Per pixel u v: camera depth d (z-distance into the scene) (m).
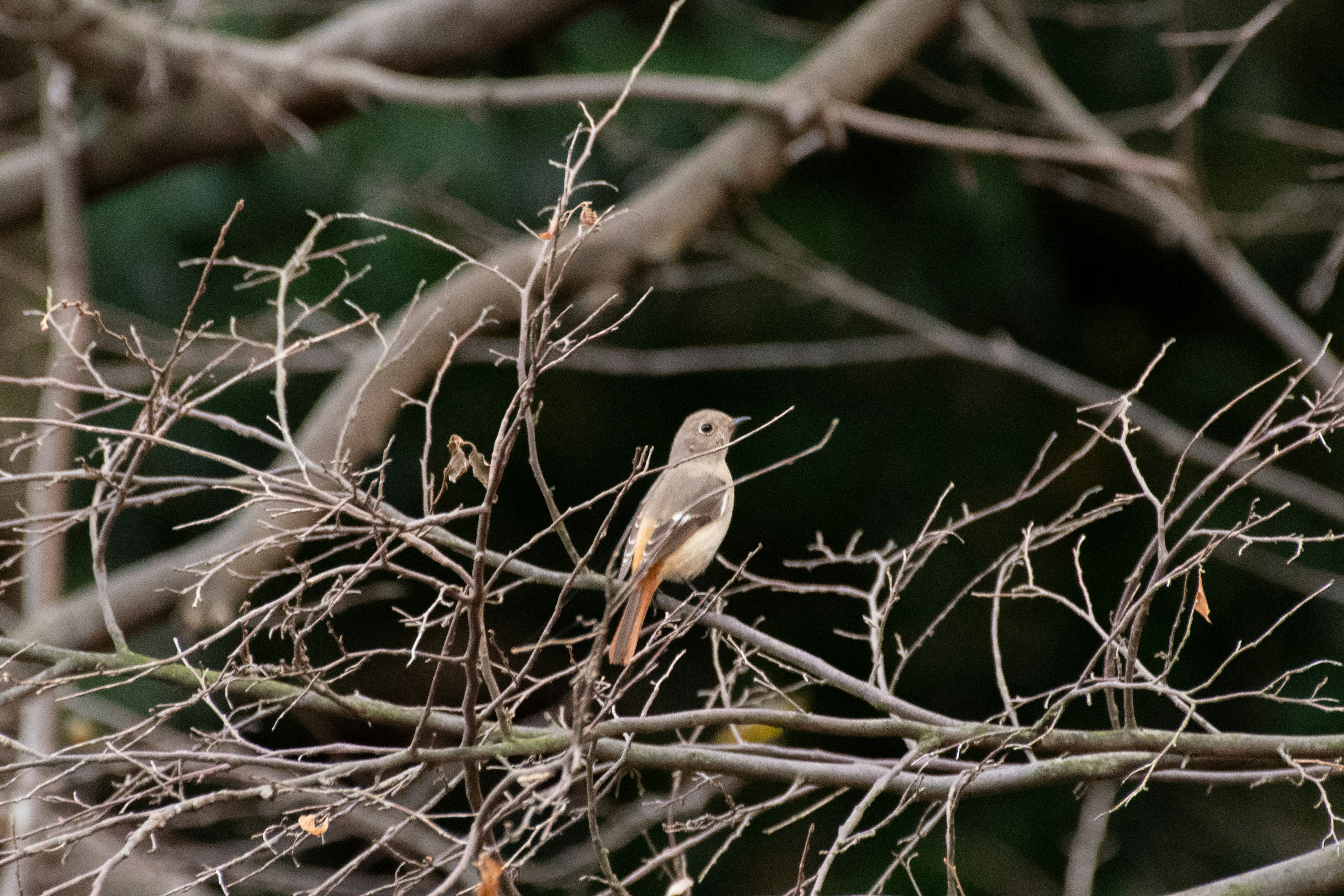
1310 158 18.41
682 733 8.48
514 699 5.46
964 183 12.23
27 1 11.64
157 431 5.20
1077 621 17.92
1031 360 13.24
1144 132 18.41
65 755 5.60
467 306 10.77
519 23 12.96
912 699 17.67
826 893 15.70
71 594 15.40
